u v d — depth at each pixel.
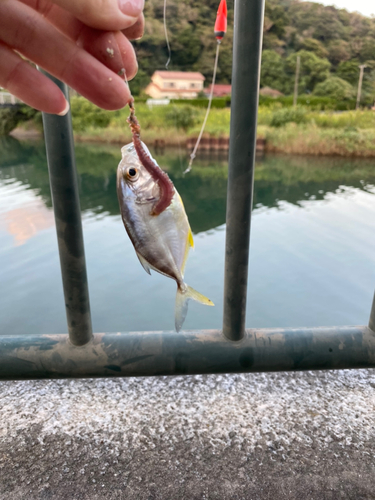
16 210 3.46
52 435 0.34
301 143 7.37
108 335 0.34
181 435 0.33
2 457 0.32
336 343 0.34
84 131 9.73
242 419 0.35
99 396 0.38
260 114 9.21
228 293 0.32
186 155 7.28
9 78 0.19
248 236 0.31
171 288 2.17
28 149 8.26
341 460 0.31
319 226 3.11
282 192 4.32
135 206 0.20
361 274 2.28
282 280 2.21
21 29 0.17
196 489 0.29
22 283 2.20
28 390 0.39
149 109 9.63
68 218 0.29
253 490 0.29
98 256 2.57
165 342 0.34
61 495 0.29
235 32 0.26
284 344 0.34
